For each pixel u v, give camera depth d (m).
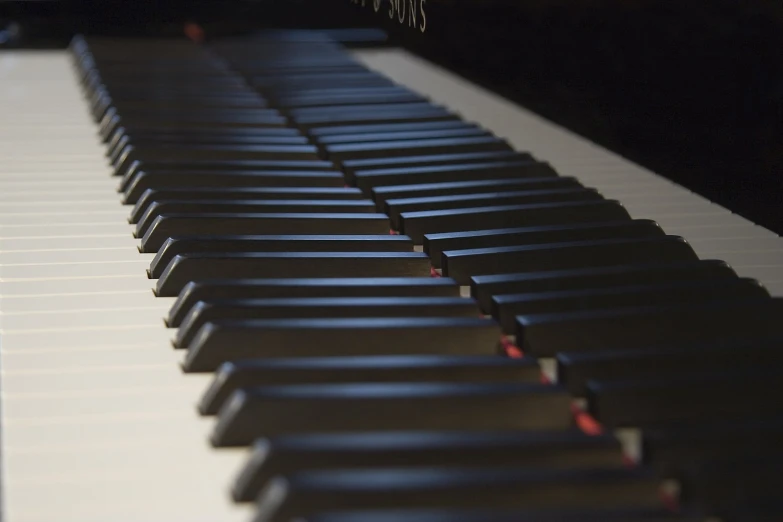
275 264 0.61
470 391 0.49
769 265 0.67
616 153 0.90
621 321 0.55
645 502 0.45
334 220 0.68
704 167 0.79
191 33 1.65
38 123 0.99
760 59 0.72
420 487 0.44
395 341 0.54
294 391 0.49
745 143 0.74
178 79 1.13
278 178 0.76
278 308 0.56
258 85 1.10
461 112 1.07
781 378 0.50
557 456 0.46
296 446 0.46
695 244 0.70
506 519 0.43
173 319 0.58
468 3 1.21
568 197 0.72
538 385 0.50
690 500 0.46
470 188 0.74
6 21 1.59
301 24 1.58
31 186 0.80
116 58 1.28
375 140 0.86
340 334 0.54
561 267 0.62
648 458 0.47
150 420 0.51
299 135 0.88
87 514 0.46
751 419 0.49
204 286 0.58
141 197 0.73
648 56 0.84
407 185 0.75
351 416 0.48
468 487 0.44
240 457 0.48
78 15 1.61
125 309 0.60
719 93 0.76
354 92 1.06
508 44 1.11
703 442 0.47
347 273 0.62
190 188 0.73
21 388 0.53
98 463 0.48
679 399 0.50
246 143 0.85
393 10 1.24
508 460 0.46
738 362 0.52
